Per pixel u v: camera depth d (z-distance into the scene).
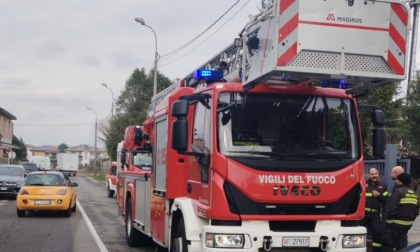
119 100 54.50
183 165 8.06
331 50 6.28
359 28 6.38
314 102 6.97
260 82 6.77
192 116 7.68
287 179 6.49
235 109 6.75
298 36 6.21
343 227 6.64
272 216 6.43
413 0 17.89
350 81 6.87
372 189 9.81
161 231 8.74
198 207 6.97
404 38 6.54
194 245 6.95
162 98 10.69
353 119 7.06
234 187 6.41
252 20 6.98
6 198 25.67
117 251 11.12
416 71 18.62
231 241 6.29
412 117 17.67
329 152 6.80
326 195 6.59
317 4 6.28
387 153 11.35
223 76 8.16
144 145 12.77
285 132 6.79
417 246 5.20
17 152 87.88
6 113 62.31
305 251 6.51
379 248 9.84
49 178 17.98
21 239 12.49
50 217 17.53
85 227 15.05
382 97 17.22
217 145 6.56
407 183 8.57
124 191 12.83
